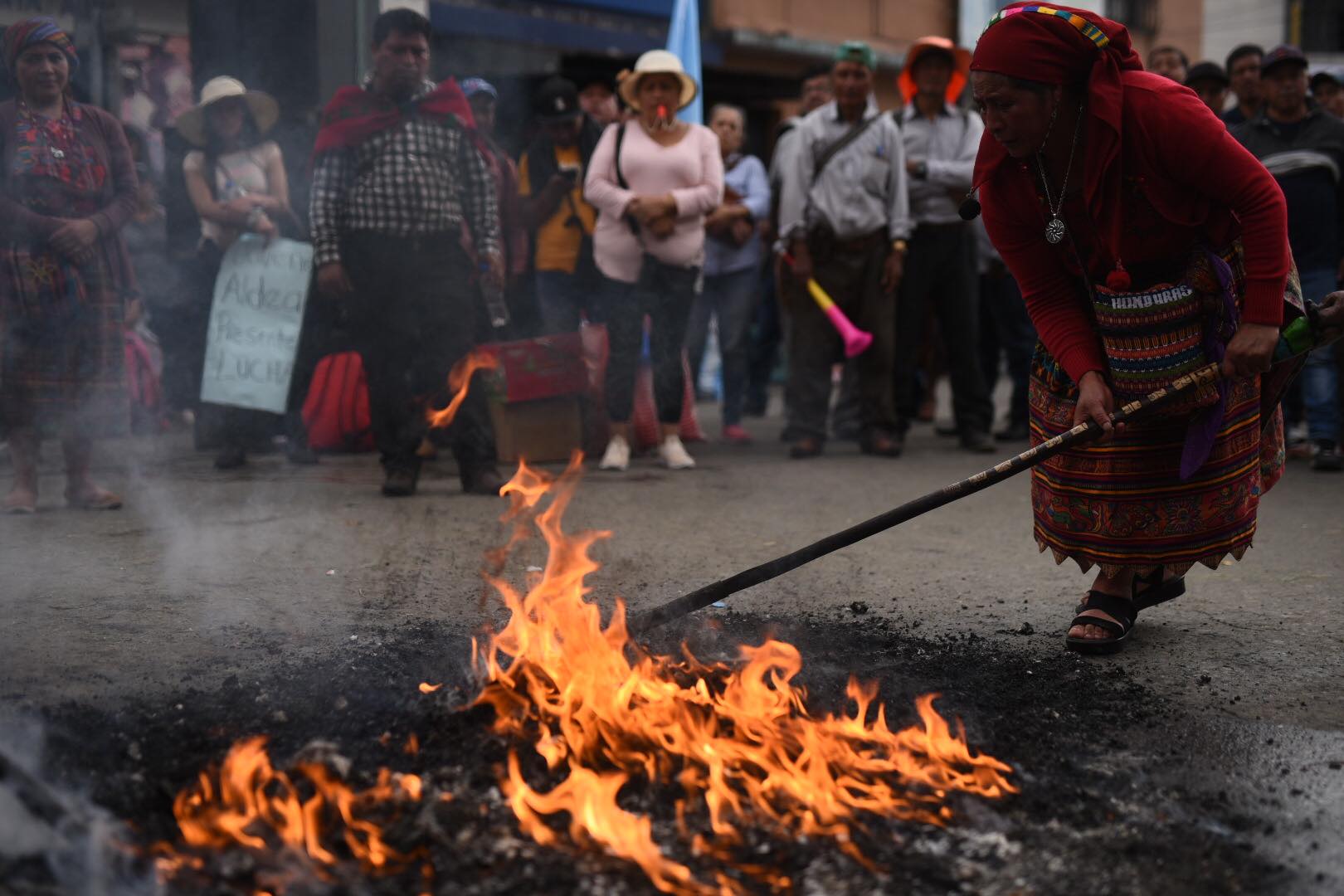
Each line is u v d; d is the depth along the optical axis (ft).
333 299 18.69
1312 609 12.20
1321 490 19.63
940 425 29.76
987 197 10.23
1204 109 9.33
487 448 19.43
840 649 10.55
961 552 15.16
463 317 18.79
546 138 24.59
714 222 25.96
